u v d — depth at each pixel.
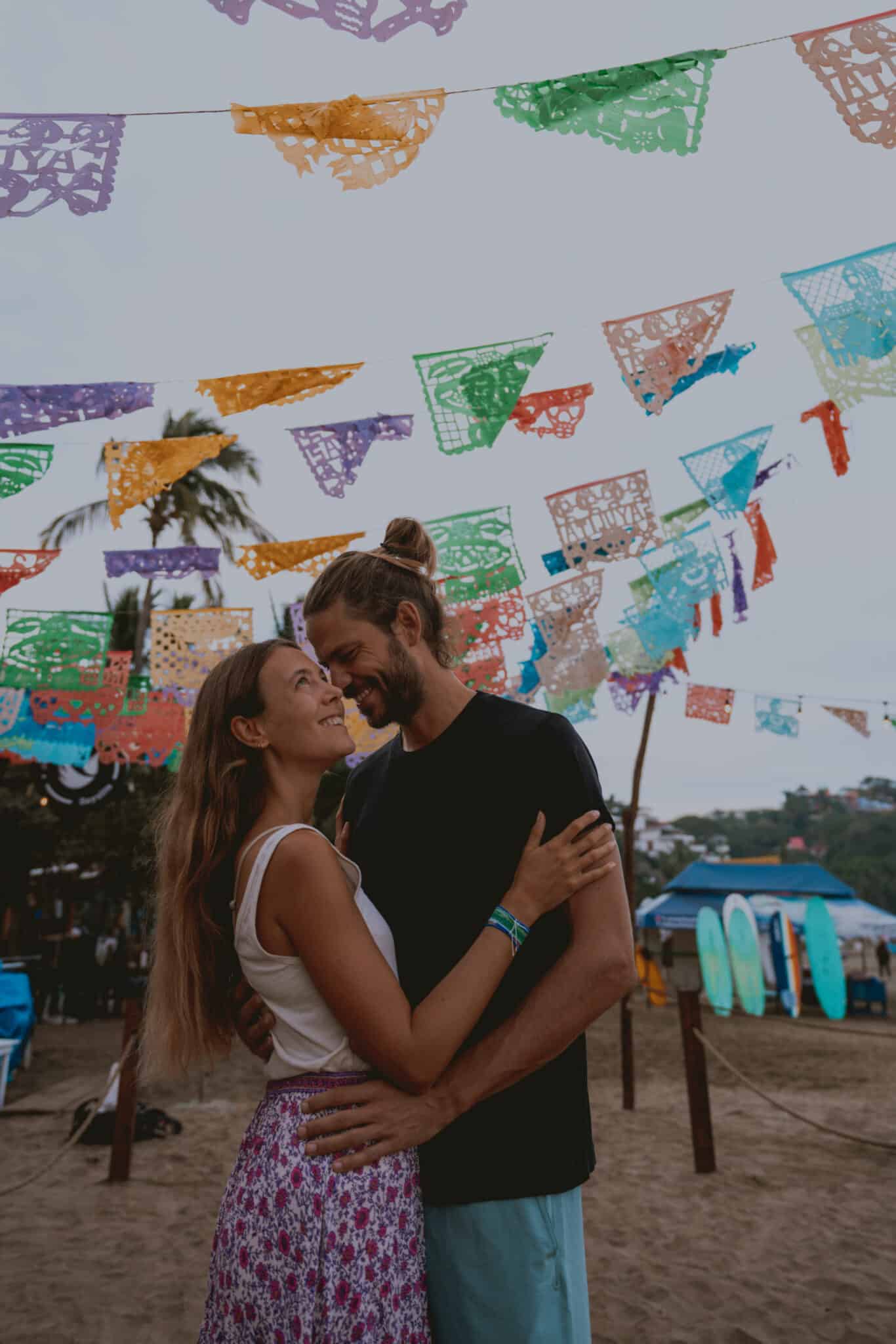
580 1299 1.73
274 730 1.84
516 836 1.86
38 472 2.84
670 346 2.83
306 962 1.62
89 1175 6.16
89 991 16.16
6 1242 4.80
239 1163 1.66
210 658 4.69
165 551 3.87
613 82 2.00
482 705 2.01
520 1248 1.68
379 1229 1.58
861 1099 8.83
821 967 16.19
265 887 1.66
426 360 2.84
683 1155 6.59
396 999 1.59
